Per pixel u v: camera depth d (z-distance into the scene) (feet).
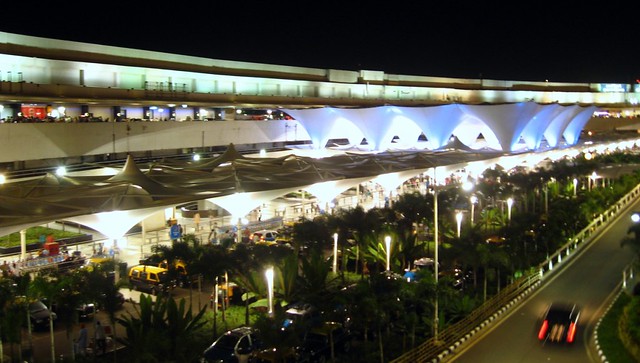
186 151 231.50
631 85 579.48
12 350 75.61
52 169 173.06
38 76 212.43
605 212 178.09
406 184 249.34
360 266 127.44
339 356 78.28
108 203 111.86
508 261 110.42
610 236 156.76
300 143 313.94
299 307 85.92
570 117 360.48
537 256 131.44
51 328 77.30
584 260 132.87
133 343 72.49
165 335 72.28
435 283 89.04
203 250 94.89
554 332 87.30
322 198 161.07
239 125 251.39
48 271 93.04
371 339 86.22
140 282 111.86
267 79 325.21
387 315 79.56
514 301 102.37
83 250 136.87
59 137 175.01
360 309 76.38
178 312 77.41
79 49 232.94
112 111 237.45
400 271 116.06
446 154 237.86
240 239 134.82
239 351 74.28
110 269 86.74
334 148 303.68
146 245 144.56
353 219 123.34
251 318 94.89
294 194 232.32
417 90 439.63
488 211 165.37
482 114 293.64
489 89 506.89
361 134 317.63
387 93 416.46
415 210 140.87
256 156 247.09
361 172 173.68
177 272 93.40
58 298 78.23
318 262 97.96
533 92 501.97
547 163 303.27
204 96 257.75
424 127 296.51
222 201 132.46
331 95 372.38
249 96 285.64
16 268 110.32
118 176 132.98
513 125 292.20
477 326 89.40
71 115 222.28
